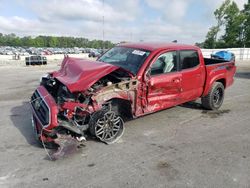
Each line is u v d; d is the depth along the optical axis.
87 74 4.71
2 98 8.63
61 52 78.44
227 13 53.94
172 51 5.91
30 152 4.61
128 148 4.81
